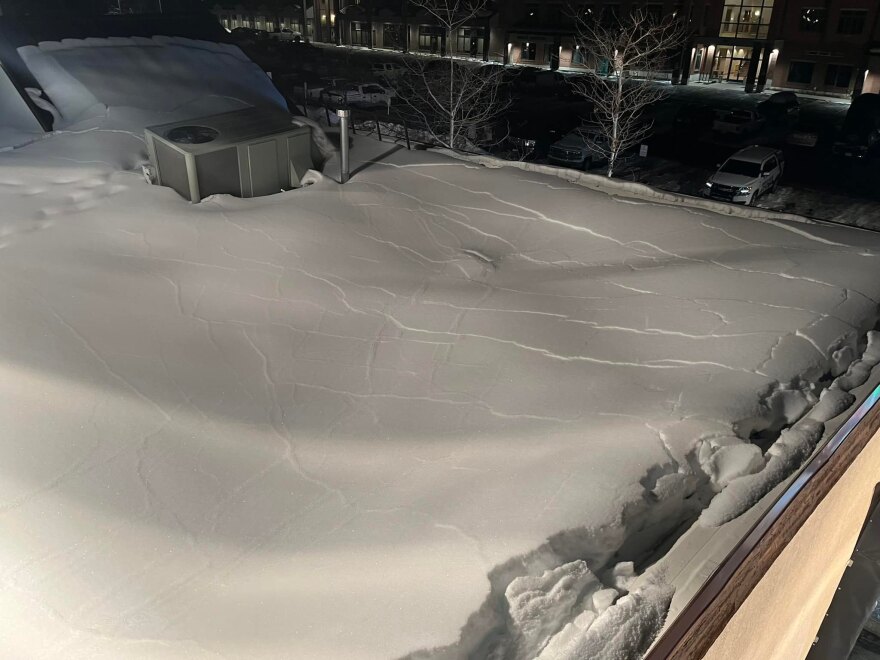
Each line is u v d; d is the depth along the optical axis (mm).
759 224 7484
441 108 22250
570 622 3201
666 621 3193
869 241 7051
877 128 25203
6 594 3268
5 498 3812
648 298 5957
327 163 8898
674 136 26953
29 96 9789
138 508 3777
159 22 11758
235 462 4133
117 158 8500
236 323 5590
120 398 4652
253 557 3461
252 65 12008
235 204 7547
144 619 3135
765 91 36969
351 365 5098
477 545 3453
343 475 4023
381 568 3354
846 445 4070
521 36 40188
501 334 5441
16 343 5137
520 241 7184
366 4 48094
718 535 3703
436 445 4254
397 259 6730
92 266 6211
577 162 22062
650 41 33719
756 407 4535
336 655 2926
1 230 6684
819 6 34562
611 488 3791
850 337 5387
